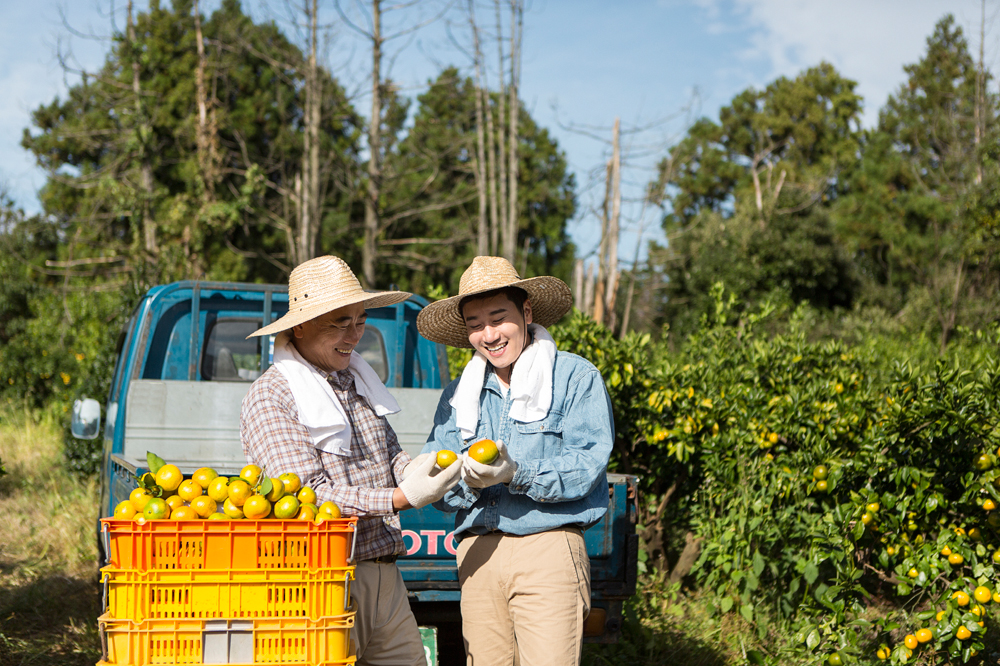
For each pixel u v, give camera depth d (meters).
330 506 2.43
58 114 35.25
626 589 3.99
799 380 6.65
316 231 25.52
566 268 44.03
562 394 3.04
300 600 2.29
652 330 28.95
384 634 2.88
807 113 50.44
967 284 24.94
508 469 2.71
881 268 41.72
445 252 36.69
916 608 5.64
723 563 5.55
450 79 29.00
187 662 2.22
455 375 8.08
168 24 31.91
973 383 5.16
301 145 30.73
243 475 2.43
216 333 5.45
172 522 2.24
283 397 2.78
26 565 6.83
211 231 25.77
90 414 5.93
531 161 44.31
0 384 17.12
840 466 5.24
